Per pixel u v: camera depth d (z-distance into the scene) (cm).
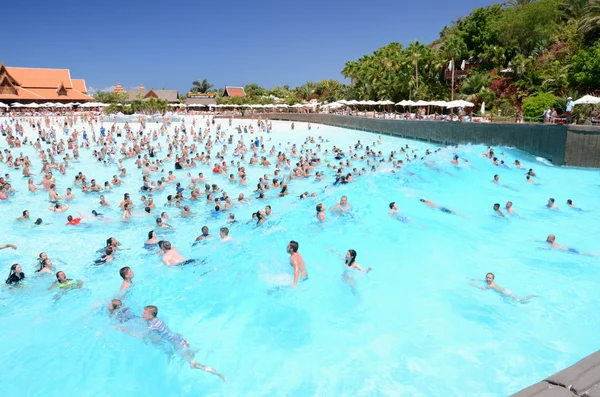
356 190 1521
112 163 2530
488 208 1405
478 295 820
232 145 3466
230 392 573
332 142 3591
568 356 629
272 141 3744
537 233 1177
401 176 1739
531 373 591
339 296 809
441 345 661
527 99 3241
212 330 715
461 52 5078
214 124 4838
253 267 920
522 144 2411
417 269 927
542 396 312
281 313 757
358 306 778
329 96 8525
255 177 2217
